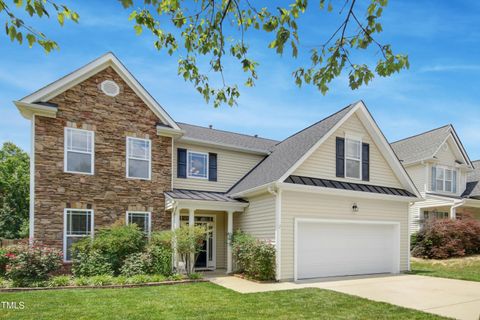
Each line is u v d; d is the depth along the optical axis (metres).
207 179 16.42
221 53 5.67
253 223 14.15
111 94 13.88
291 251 12.70
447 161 24.14
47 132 12.54
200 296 9.23
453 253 18.94
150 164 14.34
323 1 4.83
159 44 5.84
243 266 13.03
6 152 35.34
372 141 15.89
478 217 25.11
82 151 13.09
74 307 7.86
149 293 9.55
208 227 15.09
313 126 16.73
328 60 5.42
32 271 10.84
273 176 13.47
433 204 22.17
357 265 14.41
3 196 33.03
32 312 7.40
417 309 8.08
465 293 10.11
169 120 14.89
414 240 20.27
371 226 15.04
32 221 11.97
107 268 11.87
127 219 13.61
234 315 7.34
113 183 13.50
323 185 13.77
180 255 12.96
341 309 7.97
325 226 13.81
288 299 8.95
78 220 12.75
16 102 11.95
